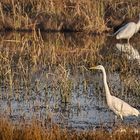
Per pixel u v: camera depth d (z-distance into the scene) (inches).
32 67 841.5
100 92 719.1
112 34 1146.0
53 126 565.3
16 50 979.9
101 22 1152.2
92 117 633.6
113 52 983.6
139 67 860.6
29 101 689.0
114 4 1199.6
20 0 1210.0
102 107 667.4
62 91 692.1
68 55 955.3
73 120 621.9
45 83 754.2
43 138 514.9
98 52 970.1
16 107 666.8
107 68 843.4
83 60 891.4
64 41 1087.6
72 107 666.8
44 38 1117.1
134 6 1210.0
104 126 600.7
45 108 663.1
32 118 605.6
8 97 701.9
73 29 1157.1
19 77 785.6
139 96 707.4
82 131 561.9
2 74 790.5
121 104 617.3
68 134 534.3
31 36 1125.1
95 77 797.9
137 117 639.1
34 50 925.8
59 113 644.7
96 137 519.5
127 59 912.3
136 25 1104.2
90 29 1146.7
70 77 788.0
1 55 877.2
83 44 1067.9
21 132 527.2
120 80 778.8
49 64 856.3
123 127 580.1
